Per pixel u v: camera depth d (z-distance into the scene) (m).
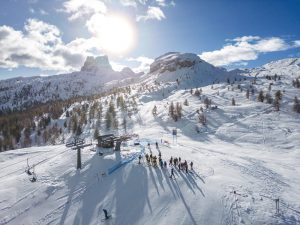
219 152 71.12
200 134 123.81
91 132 153.38
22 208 41.66
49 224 37.91
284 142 103.00
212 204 35.44
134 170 47.41
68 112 199.62
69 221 37.81
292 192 42.31
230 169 49.56
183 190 39.53
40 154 69.62
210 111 155.50
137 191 41.16
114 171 48.38
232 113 148.12
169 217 34.22
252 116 139.75
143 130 137.12
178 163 49.88
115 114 177.12
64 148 71.06
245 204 35.41
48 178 49.69
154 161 48.91
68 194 44.31
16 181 49.41
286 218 32.91
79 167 51.84
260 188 41.41
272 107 154.62
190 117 151.25
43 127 183.88
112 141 60.25
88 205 40.66
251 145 102.31
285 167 63.56
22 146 158.38
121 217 36.47
